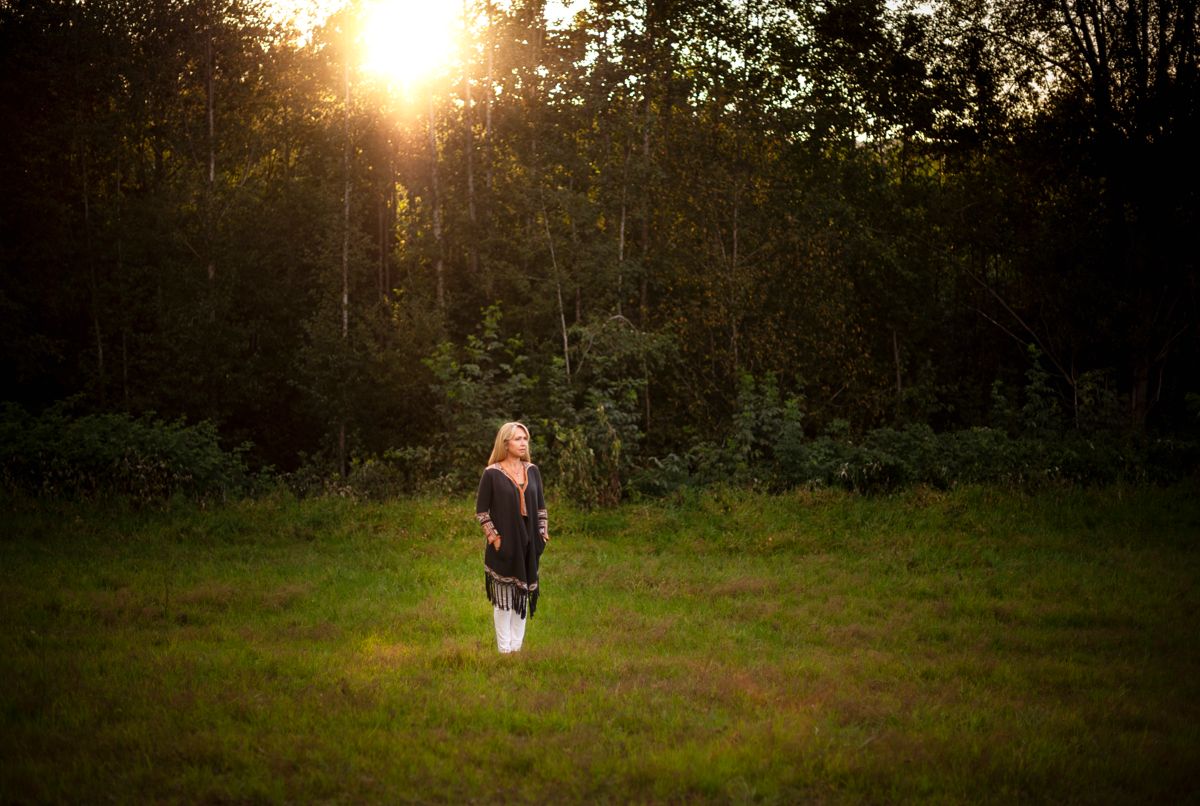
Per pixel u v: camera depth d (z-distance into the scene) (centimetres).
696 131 2703
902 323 2866
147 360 3092
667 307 2659
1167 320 2317
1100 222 2445
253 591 996
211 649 760
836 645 807
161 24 3300
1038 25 2409
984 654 775
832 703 618
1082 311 2389
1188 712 621
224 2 3388
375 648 763
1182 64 2262
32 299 3108
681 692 644
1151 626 859
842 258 2719
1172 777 498
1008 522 1368
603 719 590
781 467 1748
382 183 3425
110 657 722
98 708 591
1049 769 507
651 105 2816
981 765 512
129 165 3447
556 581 1068
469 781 491
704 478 1755
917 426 1761
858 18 2697
